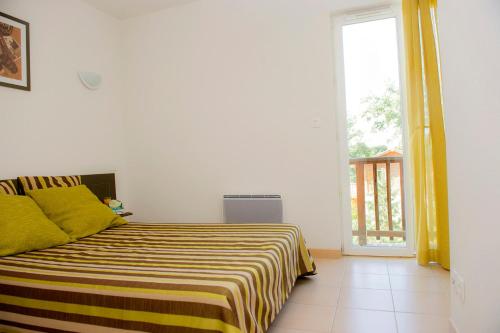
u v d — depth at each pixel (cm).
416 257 300
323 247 322
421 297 222
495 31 112
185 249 203
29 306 153
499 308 116
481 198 130
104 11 365
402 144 314
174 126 373
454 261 166
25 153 278
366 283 250
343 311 206
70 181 299
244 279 146
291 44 327
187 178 370
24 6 280
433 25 280
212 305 127
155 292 135
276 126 335
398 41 310
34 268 169
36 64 289
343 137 328
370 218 333
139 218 388
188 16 362
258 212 334
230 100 350
